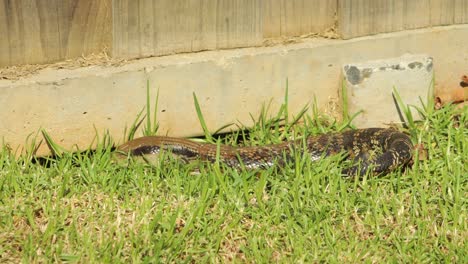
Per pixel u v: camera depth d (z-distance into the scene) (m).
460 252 8.96
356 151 11.07
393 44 11.66
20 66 10.38
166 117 10.87
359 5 11.45
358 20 11.49
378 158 10.30
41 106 10.26
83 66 10.55
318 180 10.00
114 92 10.54
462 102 12.04
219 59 10.89
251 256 8.92
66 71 10.44
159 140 10.57
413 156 10.57
